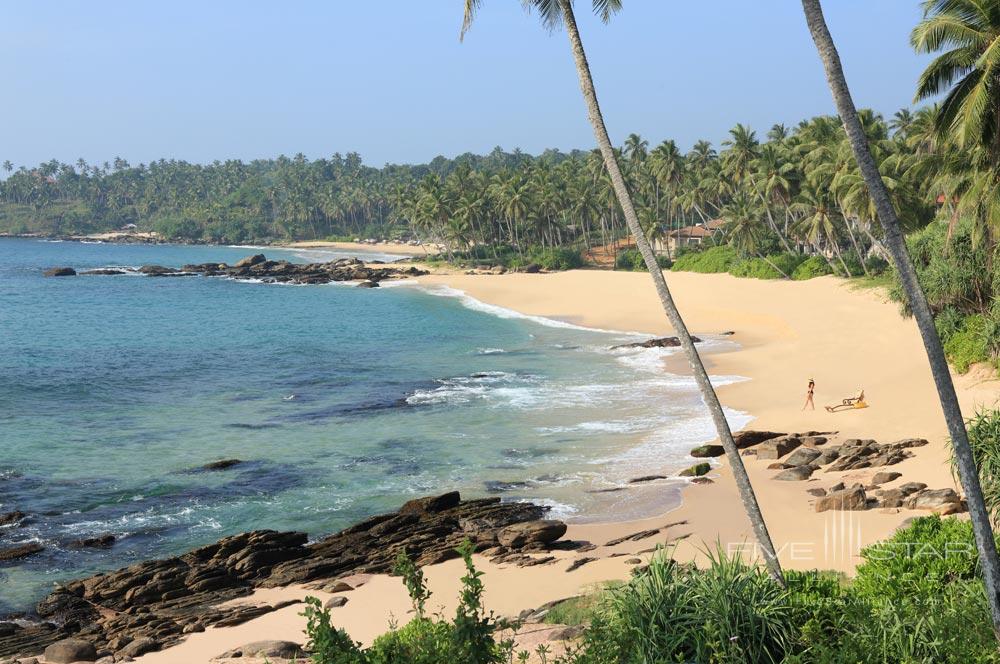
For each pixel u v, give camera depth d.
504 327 87.62
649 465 37.09
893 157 78.00
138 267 187.88
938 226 54.00
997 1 28.22
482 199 172.75
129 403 52.53
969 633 12.48
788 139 119.62
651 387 54.00
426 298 120.06
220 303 115.81
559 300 107.25
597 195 168.50
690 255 131.12
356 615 23.45
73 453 40.88
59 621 24.05
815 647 12.20
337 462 39.00
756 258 111.62
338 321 94.44
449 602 23.77
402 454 40.03
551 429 43.84
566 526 30.16
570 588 23.77
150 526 31.55
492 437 42.62
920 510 27.61
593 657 13.03
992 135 31.70
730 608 12.91
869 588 15.53
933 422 38.91
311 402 52.09
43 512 32.88
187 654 21.47
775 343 69.12
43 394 55.19
